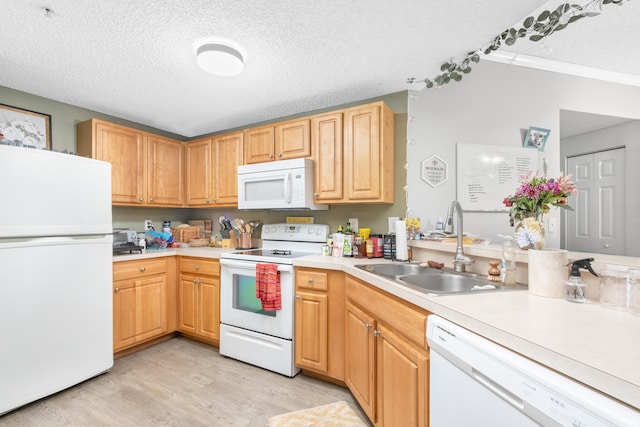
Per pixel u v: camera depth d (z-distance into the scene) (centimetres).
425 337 109
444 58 191
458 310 95
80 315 200
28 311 176
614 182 240
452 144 239
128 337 245
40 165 182
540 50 222
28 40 169
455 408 89
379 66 201
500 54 238
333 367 202
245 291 240
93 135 254
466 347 84
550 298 110
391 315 134
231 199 294
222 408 179
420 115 239
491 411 75
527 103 241
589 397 55
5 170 167
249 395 193
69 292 195
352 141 230
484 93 241
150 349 262
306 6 143
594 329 78
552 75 243
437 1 139
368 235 238
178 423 165
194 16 150
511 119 241
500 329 78
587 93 245
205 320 265
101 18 151
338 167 236
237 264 238
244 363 238
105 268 216
